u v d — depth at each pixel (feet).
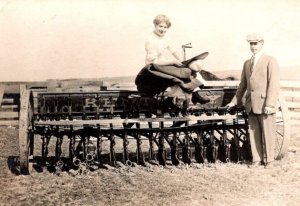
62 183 18.17
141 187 17.25
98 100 20.21
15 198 16.03
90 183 18.10
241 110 22.25
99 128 20.48
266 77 20.10
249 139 22.00
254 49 20.57
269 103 19.63
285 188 16.88
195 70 19.20
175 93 18.72
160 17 20.30
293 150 25.54
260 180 18.19
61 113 20.03
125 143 21.02
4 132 35.68
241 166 21.08
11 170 20.85
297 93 38.83
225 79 38.50
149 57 19.93
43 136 20.58
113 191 16.74
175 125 22.63
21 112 19.38
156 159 22.45
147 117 21.33
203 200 15.31
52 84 30.27
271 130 20.48
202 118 21.16
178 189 16.85
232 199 15.40
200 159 21.89
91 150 20.40
